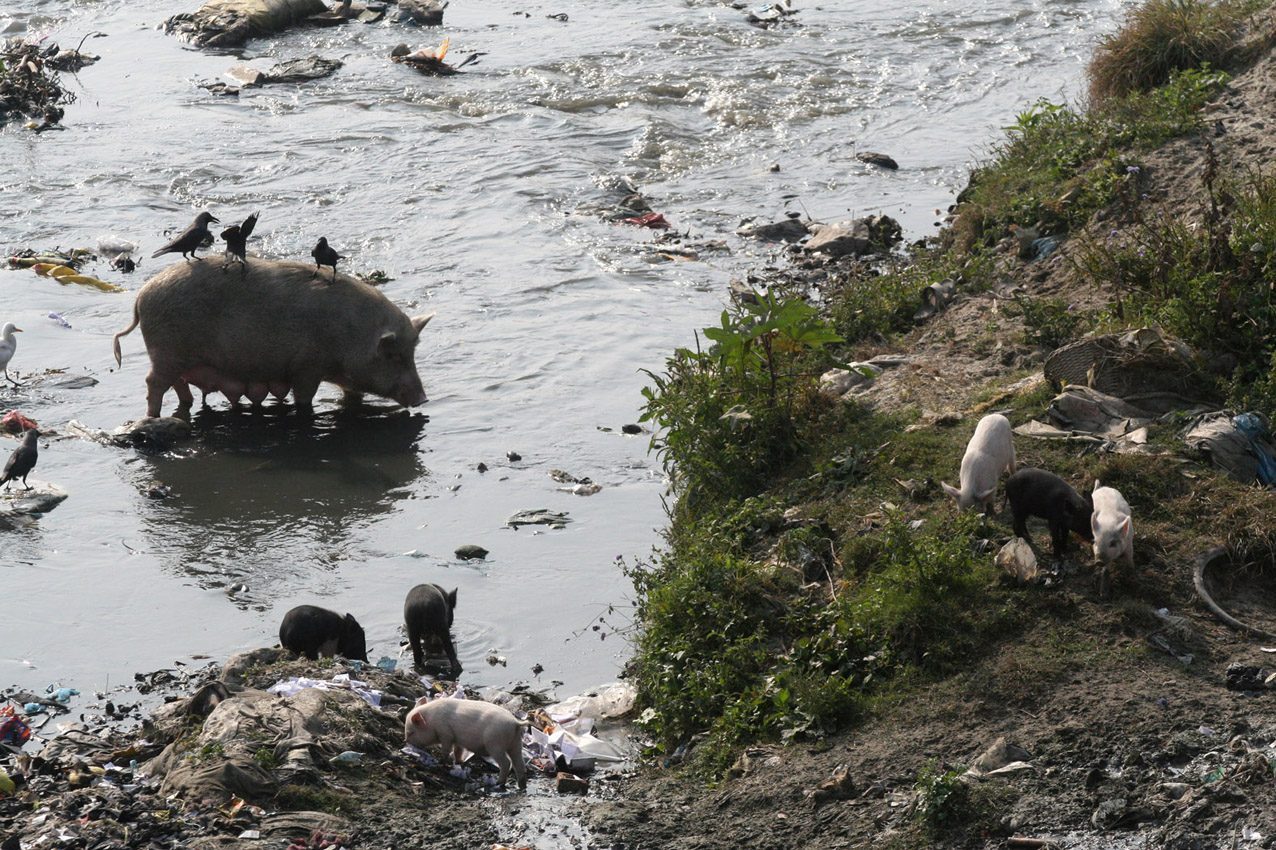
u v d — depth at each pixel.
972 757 22.30
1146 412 31.91
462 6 112.25
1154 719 22.17
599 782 24.55
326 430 42.53
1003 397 34.38
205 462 39.81
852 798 21.92
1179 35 58.34
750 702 25.39
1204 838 19.22
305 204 63.94
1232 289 33.56
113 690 27.77
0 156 71.19
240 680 26.66
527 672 28.92
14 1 115.38
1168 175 47.16
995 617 25.38
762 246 58.34
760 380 36.12
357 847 20.73
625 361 46.81
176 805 21.55
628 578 32.75
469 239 59.22
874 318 43.91
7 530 34.88
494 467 39.50
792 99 81.38
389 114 79.56
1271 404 30.52
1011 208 50.19
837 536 30.33
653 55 92.50
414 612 28.48
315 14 106.56
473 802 23.16
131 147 73.19
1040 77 85.12
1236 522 27.00
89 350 47.97
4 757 24.50
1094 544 25.42
